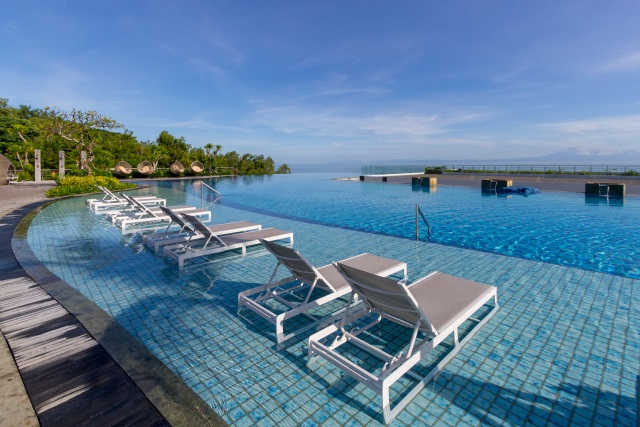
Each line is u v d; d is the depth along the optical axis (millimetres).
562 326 3213
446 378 2486
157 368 2535
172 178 28562
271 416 2133
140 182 24906
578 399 2238
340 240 7070
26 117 50562
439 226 9125
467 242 7324
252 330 3256
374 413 2160
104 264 5352
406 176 26438
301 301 3904
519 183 19078
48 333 3059
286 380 2498
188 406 2137
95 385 2324
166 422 1987
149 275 4844
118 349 2785
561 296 3924
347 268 2656
